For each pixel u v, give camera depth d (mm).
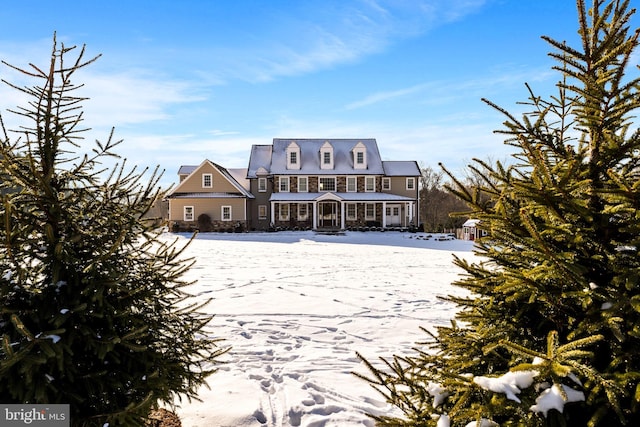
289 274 13500
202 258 18016
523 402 1808
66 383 2400
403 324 7527
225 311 8336
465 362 2215
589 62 1998
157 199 2979
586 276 2119
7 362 2109
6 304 2432
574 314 2094
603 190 1936
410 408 2389
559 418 1754
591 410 1836
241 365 5434
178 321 3061
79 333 2461
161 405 4082
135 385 2564
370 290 10766
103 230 2797
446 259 18500
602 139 2137
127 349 2660
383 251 22516
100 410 2475
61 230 2643
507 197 2371
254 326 7309
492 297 2434
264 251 21719
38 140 2539
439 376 2414
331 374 5172
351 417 4055
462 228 33219
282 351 6031
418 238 31875
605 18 1966
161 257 3000
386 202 41125
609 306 1921
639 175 2217
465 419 1948
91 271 2504
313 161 41719
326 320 7766
